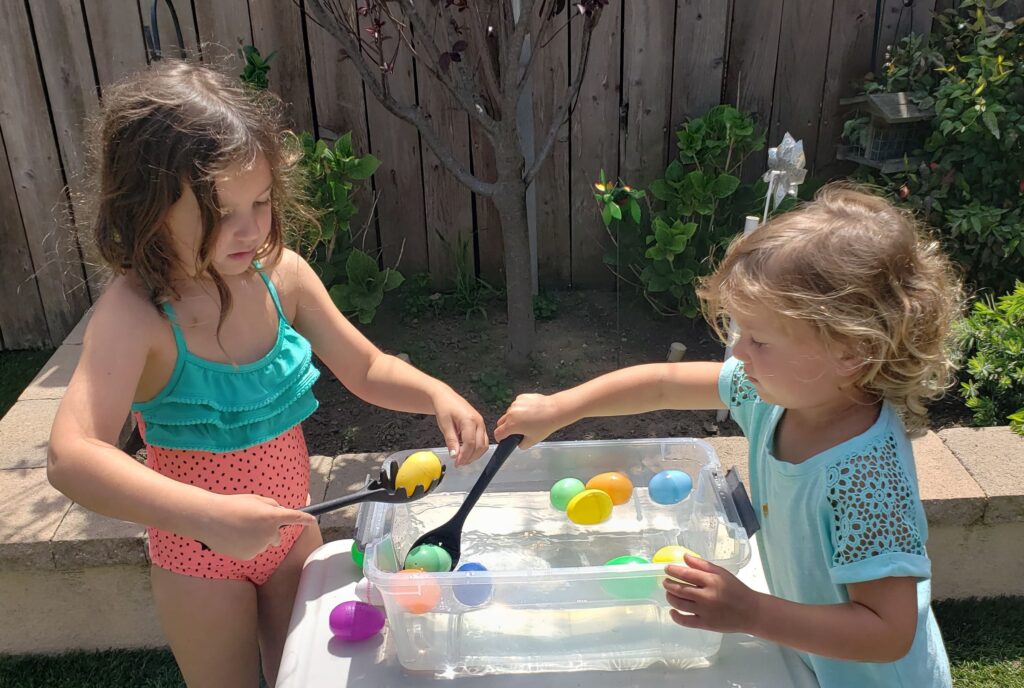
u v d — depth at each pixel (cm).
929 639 127
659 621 128
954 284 146
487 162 367
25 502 244
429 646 128
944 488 241
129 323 135
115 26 347
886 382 117
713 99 365
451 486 160
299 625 138
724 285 120
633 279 378
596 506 146
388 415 309
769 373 116
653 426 299
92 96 355
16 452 266
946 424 290
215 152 127
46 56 350
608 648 129
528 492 161
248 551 120
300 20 348
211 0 345
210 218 129
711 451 157
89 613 241
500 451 149
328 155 332
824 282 111
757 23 356
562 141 367
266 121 142
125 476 122
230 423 148
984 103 320
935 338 119
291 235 209
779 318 112
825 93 367
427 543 141
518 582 123
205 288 144
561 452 161
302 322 169
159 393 144
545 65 355
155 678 236
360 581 142
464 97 293
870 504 114
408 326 363
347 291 336
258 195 135
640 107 364
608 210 316
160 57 234
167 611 154
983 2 335
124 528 233
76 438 126
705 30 355
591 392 152
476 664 129
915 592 113
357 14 323
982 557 248
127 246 134
